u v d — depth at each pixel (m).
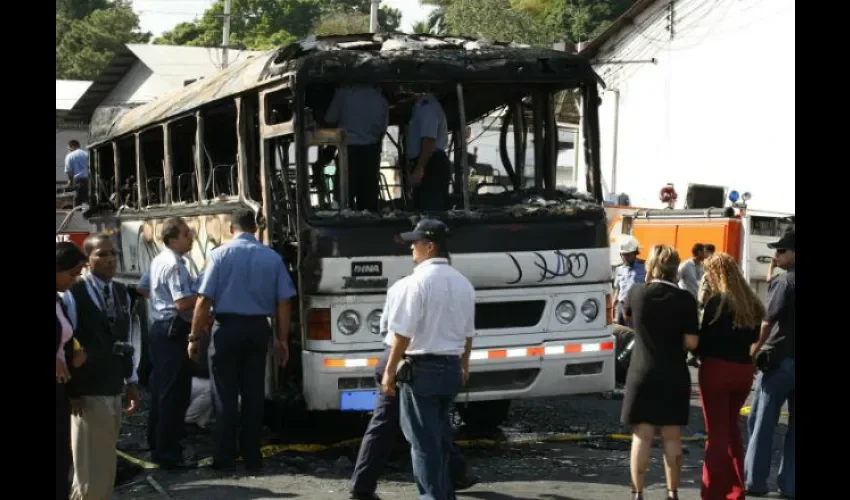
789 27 25.83
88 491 6.40
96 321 6.38
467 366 7.25
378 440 7.53
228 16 40.75
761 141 26.53
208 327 8.91
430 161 8.89
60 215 19.30
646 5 29.16
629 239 13.75
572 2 46.66
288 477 8.46
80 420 6.39
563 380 9.12
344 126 8.82
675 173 28.69
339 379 8.51
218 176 10.42
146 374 12.86
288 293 8.60
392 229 8.66
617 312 13.83
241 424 8.72
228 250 8.52
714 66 27.67
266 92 9.09
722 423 7.35
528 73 9.03
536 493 7.93
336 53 8.66
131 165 13.99
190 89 11.86
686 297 7.14
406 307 6.80
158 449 8.80
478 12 46.62
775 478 8.87
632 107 29.88
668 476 7.27
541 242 9.02
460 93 8.91
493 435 10.29
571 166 9.41
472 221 8.83
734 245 17.42
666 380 7.11
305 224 8.55
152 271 8.97
